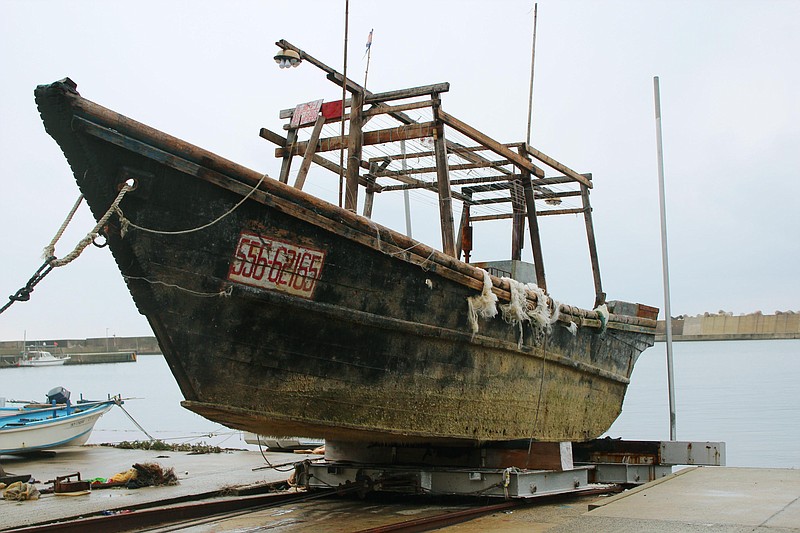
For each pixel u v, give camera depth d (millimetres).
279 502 8938
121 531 7812
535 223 11992
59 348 93750
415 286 8156
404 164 12633
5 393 41812
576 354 11562
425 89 9547
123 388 47719
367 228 7566
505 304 9523
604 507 7055
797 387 39156
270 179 6879
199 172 6527
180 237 6621
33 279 6164
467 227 15461
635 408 29797
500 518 7906
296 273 7199
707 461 10688
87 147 6125
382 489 8844
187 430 26516
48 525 7473
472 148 11680
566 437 11375
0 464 15102
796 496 7312
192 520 8148
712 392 37344
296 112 10828
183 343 6773
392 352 8023
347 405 7738
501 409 9562
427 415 8477
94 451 17469
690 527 5988
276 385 7250
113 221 6391
